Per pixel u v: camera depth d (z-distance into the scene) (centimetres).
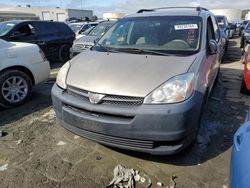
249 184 158
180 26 366
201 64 303
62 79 306
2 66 438
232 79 659
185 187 255
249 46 612
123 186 255
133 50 343
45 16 5675
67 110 287
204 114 422
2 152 315
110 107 258
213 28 447
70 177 271
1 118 413
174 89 255
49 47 903
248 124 216
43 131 366
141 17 405
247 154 177
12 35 807
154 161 295
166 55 316
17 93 464
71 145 330
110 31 409
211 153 312
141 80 264
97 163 293
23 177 271
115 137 264
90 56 338
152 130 250
